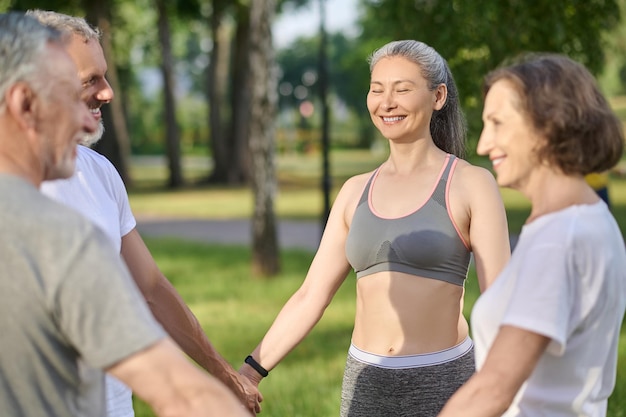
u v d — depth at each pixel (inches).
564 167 75.9
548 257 74.4
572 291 74.2
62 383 67.9
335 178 1380.4
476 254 111.4
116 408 104.8
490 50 346.9
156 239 641.0
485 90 79.7
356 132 3127.5
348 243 117.2
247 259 517.0
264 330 314.5
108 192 113.7
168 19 1240.8
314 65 3189.0
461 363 113.5
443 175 114.0
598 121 75.0
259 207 441.1
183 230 717.3
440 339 112.2
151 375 65.9
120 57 1267.2
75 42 109.3
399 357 112.1
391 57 116.8
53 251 65.5
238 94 1311.5
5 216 66.1
